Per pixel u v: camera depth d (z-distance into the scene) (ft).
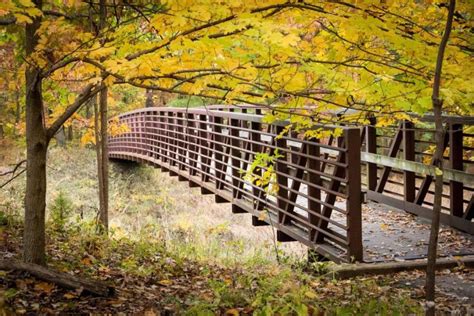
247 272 21.58
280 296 16.17
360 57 15.69
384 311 14.25
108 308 14.35
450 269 21.12
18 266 15.24
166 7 14.05
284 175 28.04
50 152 73.05
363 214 31.42
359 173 21.74
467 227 25.71
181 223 45.60
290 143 29.58
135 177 67.87
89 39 13.80
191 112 45.34
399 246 24.30
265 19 13.53
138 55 13.48
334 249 23.48
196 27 13.20
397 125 32.89
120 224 43.42
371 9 14.17
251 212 31.60
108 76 14.79
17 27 17.38
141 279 19.07
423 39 14.55
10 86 19.36
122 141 76.23
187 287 18.69
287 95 15.65
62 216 29.14
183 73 15.16
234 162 35.06
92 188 56.75
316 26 15.72
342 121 18.75
